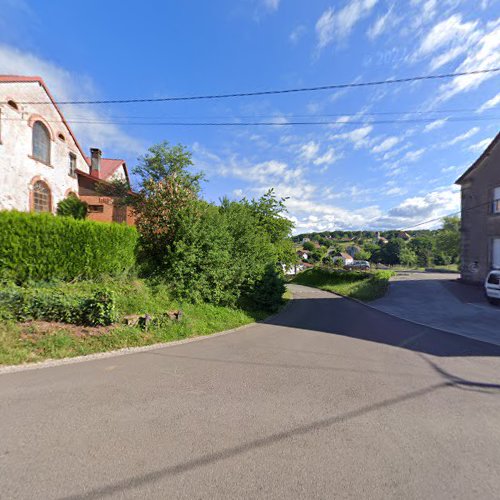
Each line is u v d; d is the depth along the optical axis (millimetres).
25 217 7945
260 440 2682
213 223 10648
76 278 8672
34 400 3322
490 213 16234
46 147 15312
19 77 13422
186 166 12352
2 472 2146
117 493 1985
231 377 4277
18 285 7605
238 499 1966
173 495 1987
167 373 4344
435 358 5617
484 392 3951
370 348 6301
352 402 3549
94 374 4195
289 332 8023
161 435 2709
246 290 11891
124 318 6477
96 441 2572
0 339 4785
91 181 19297
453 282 18672
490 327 8922
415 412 3326
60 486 2029
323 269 32094
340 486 2111
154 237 10953
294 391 3830
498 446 2688
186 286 9672
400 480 2191
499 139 15742
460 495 2049
